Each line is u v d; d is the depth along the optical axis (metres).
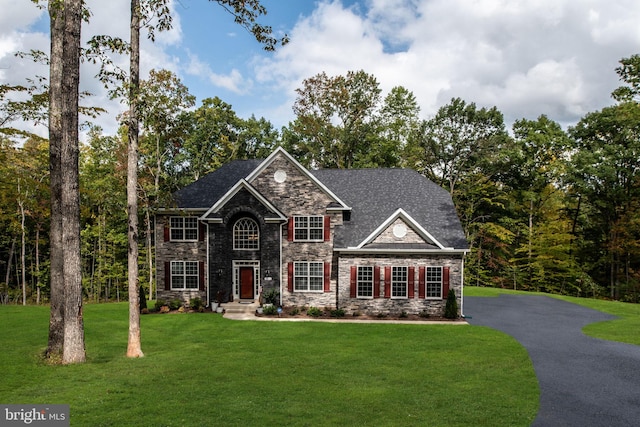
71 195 14.71
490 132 48.47
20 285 49.00
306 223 27.72
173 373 14.20
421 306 26.25
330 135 48.91
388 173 32.41
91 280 47.75
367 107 49.28
